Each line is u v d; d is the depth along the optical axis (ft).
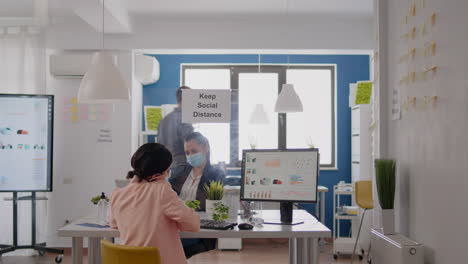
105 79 11.32
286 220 9.41
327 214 22.20
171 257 7.38
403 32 10.66
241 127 22.77
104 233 8.63
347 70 22.39
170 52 20.13
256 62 22.61
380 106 11.91
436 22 8.69
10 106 17.25
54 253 18.40
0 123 17.19
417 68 9.70
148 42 19.36
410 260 8.83
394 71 11.33
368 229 17.65
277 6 17.89
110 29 18.61
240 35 19.44
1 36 18.04
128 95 11.75
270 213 10.69
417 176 9.71
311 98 22.80
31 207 18.11
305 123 22.79
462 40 7.63
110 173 19.25
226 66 22.70
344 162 22.30
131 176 7.86
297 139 22.80
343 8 18.08
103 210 9.30
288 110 17.62
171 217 7.39
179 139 10.52
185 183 10.44
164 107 10.65
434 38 8.78
